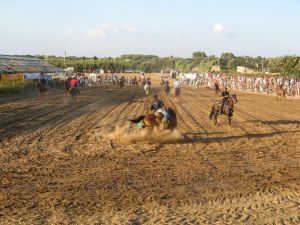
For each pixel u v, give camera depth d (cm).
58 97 4488
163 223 941
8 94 4706
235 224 939
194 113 3028
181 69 17775
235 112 3117
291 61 7431
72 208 1030
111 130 2145
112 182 1247
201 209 1033
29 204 1053
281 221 960
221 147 1777
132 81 8469
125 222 944
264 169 1423
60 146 1741
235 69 12300
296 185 1241
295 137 2027
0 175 1301
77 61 13825
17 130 2136
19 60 7256
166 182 1256
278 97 4816
